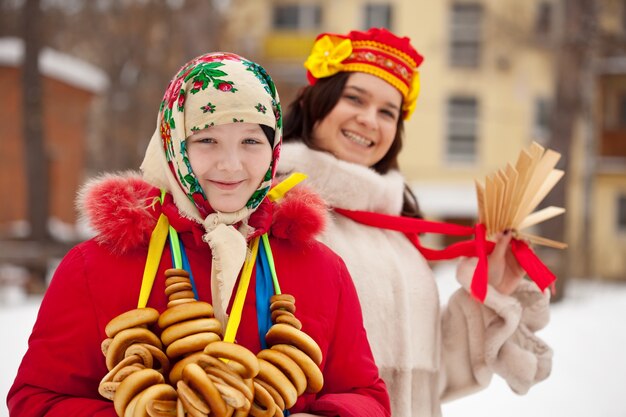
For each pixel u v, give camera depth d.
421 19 17.70
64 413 1.49
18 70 14.16
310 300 1.72
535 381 2.44
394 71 2.40
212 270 1.60
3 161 14.28
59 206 15.34
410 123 17.80
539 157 2.31
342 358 1.74
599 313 8.84
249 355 1.46
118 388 1.42
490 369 2.41
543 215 2.46
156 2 15.21
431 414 2.33
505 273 2.44
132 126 17.45
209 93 1.58
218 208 1.61
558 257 10.33
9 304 8.52
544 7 15.34
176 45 14.93
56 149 15.20
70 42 18.48
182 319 1.50
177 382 1.45
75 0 17.59
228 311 1.64
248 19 15.23
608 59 17.12
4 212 14.29
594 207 18.45
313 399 1.68
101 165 18.45
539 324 2.48
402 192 2.50
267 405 1.49
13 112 14.26
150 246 1.61
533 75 17.20
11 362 5.05
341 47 2.39
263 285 1.68
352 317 1.79
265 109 1.61
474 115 17.69
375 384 1.77
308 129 2.46
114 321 1.49
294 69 17.52
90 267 1.58
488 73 17.47
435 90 17.69
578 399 4.95
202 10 14.05
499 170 2.34
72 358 1.54
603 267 16.39
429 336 2.35
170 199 1.66
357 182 2.31
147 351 1.46
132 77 18.16
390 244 2.39
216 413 1.41
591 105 16.02
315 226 1.75
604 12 12.41
